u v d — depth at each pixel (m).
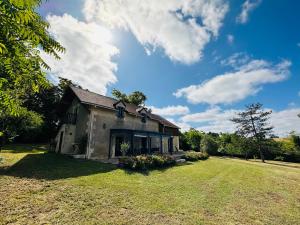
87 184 7.27
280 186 10.49
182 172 12.00
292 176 14.05
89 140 14.54
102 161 13.05
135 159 11.62
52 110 27.14
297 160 28.73
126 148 16.23
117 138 17.45
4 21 2.31
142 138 21.14
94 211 5.06
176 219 5.08
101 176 8.73
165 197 6.80
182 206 6.08
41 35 3.16
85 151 14.30
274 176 13.66
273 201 7.54
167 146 26.11
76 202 5.51
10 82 3.90
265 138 29.84
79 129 15.93
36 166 9.76
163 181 9.18
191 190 8.04
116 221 4.63
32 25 2.93
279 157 30.53
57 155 13.86
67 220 4.42
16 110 4.17
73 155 13.56
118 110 17.94
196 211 5.77
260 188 9.65
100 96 19.27
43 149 19.20
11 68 3.41
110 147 16.25
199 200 6.81
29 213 4.57
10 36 2.62
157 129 24.20
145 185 8.12
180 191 7.73
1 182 6.57
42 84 4.09
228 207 6.39
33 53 3.64
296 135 31.27
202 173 12.35
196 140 36.69
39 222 4.20
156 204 6.02
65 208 5.05
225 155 35.38
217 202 6.79
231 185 9.73
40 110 26.23
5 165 9.58
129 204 5.79
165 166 13.52
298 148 29.62
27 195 5.62
